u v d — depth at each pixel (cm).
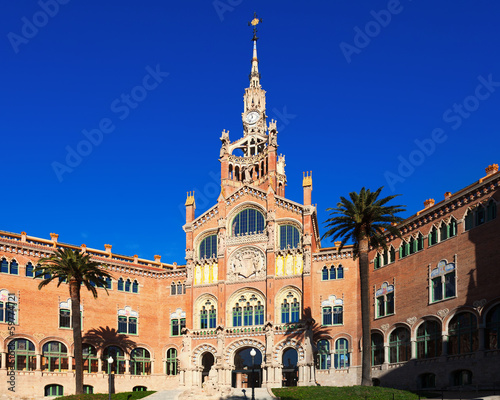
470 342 6562
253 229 9694
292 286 9131
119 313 9556
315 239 9944
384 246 7012
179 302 9975
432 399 6131
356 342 8631
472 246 6694
